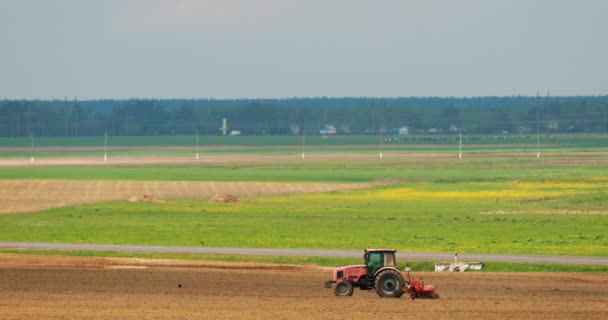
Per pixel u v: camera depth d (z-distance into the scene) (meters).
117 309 150.62
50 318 142.12
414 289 162.12
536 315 147.50
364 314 146.62
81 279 184.38
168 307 152.62
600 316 147.12
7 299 161.00
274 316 144.50
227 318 142.75
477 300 161.38
